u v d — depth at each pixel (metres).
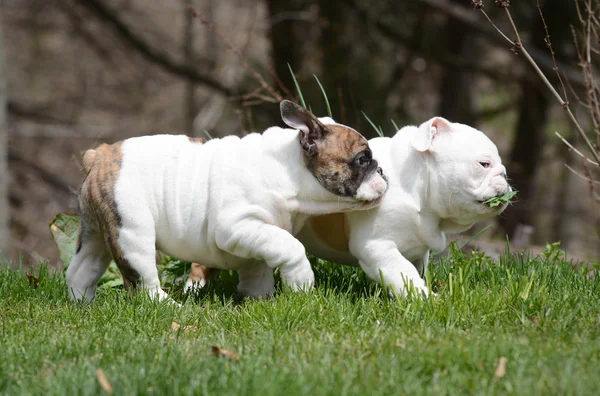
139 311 7.23
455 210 7.48
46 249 21.84
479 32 20.67
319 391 5.17
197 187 7.73
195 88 26.27
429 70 21.95
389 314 6.98
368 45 19.52
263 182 7.53
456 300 7.11
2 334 6.69
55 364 5.88
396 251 7.61
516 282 7.66
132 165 7.74
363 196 7.36
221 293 8.56
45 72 28.69
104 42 27.55
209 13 27.69
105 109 28.38
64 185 22.97
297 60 19.83
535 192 21.80
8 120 23.91
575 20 17.81
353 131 7.49
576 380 5.27
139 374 5.52
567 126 22.97
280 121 18.95
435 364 5.65
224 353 5.98
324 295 7.69
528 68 19.30
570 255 14.34
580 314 6.93
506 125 24.95
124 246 7.66
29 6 25.19
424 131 7.33
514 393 5.14
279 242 7.49
